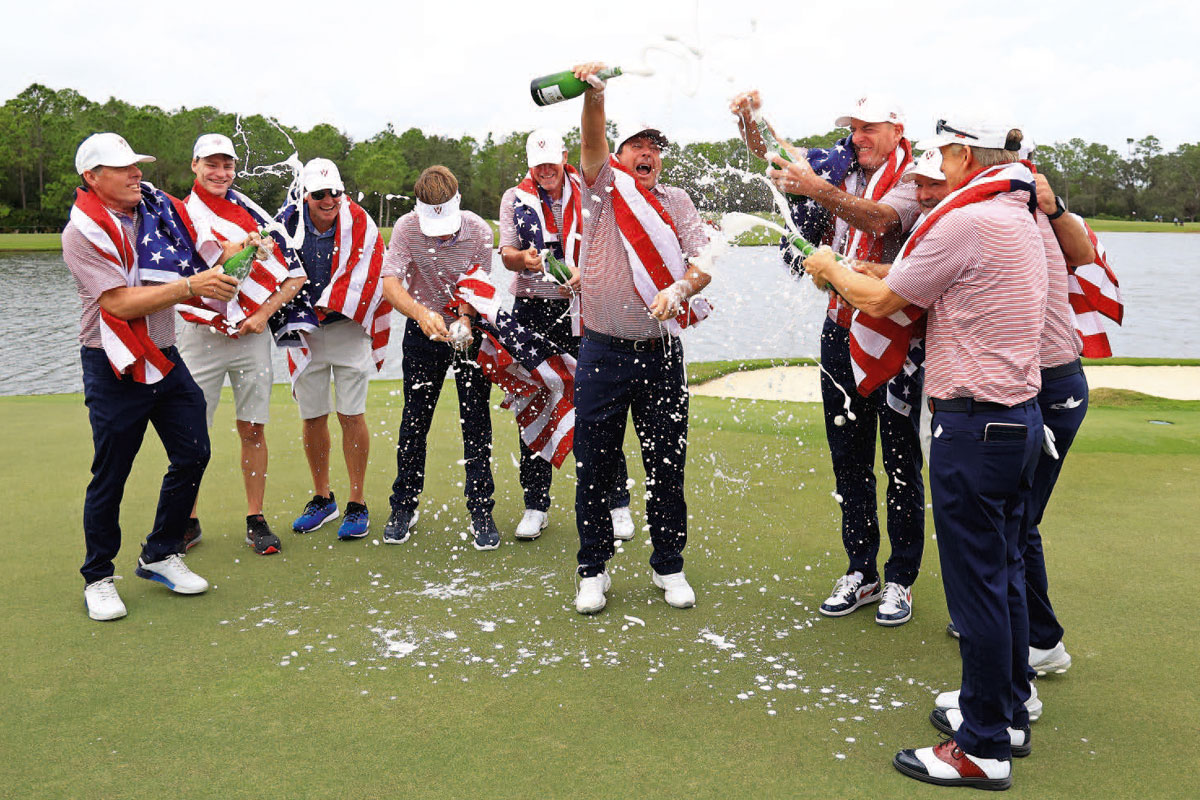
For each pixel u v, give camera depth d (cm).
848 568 391
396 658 318
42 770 246
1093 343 325
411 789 237
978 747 240
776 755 256
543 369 428
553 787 238
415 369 438
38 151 7219
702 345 1193
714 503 495
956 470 245
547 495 459
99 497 349
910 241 256
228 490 525
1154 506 473
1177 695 288
